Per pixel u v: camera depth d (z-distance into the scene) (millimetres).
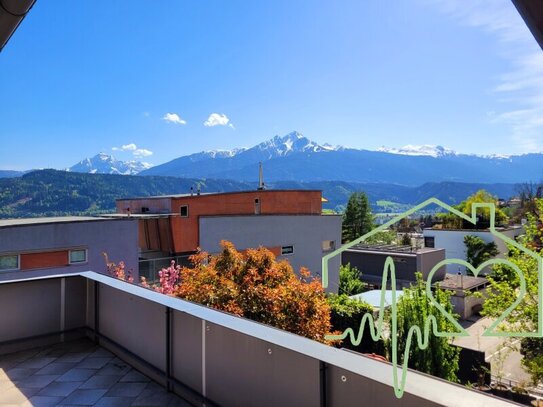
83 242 12070
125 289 3342
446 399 1302
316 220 20422
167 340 2879
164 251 16984
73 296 4082
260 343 2131
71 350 3740
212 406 2457
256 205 19562
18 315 3760
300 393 1889
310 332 5660
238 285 6086
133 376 3152
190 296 5770
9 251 10648
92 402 2754
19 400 2801
